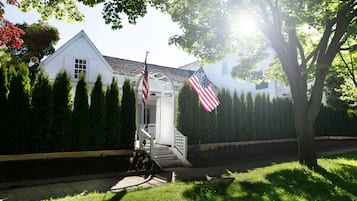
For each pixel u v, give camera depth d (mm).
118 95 11258
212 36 10562
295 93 10008
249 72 13477
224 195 5895
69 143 9812
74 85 16406
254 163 11891
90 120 10438
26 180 7664
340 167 9453
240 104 15328
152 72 13172
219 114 14258
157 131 13695
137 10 7566
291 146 16953
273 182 7180
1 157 8547
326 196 6070
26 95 9250
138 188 6887
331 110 23109
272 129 16734
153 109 20875
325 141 20344
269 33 10109
